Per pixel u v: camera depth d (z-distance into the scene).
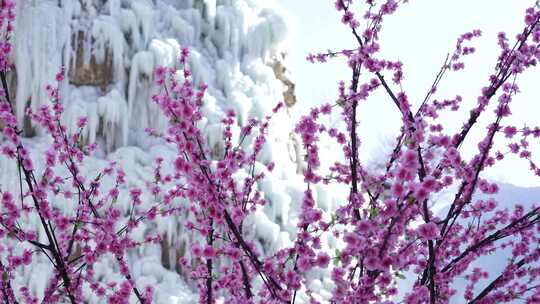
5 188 6.14
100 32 7.81
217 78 8.74
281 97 9.23
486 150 2.02
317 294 6.45
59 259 2.26
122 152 7.24
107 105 7.46
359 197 2.08
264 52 9.46
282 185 7.88
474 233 2.64
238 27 9.17
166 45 8.12
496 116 2.18
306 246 1.85
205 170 1.77
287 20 9.57
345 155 2.44
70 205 6.14
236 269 2.64
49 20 7.37
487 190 2.10
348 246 1.58
